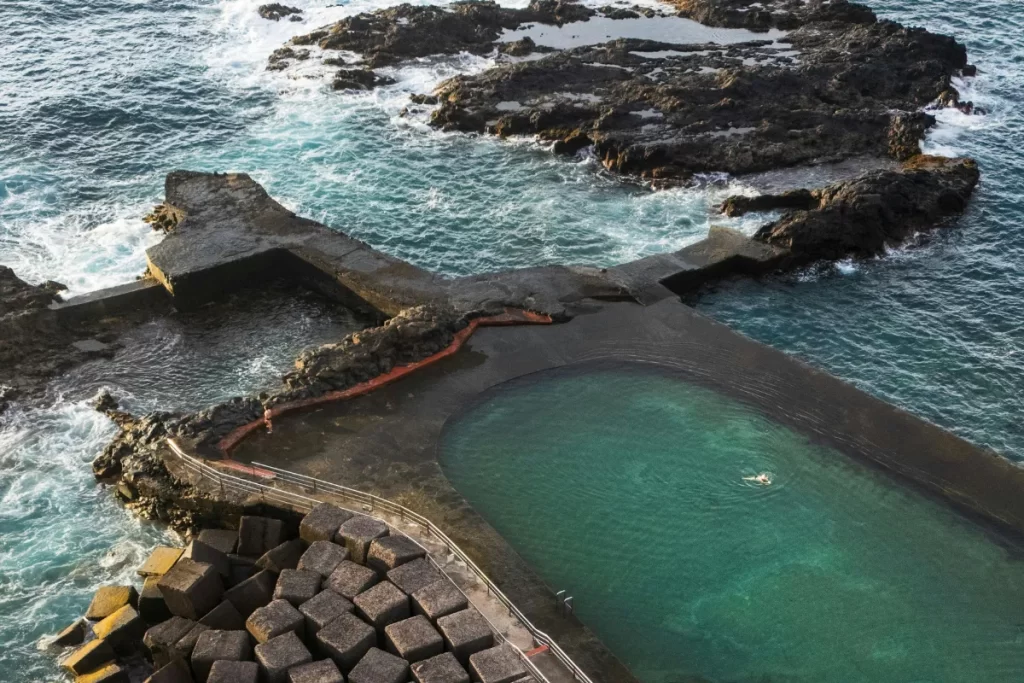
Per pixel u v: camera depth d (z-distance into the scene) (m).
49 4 92.88
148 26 89.19
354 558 33.00
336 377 43.41
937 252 58.34
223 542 35.25
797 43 84.06
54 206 62.38
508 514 37.00
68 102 74.38
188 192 60.72
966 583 34.53
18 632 34.19
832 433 41.66
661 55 81.44
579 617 32.69
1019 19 92.50
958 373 48.62
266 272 54.66
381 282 51.38
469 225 60.31
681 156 66.25
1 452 42.69
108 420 44.81
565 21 88.38
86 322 51.47
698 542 36.06
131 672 32.41
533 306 49.16
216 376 48.00
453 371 45.06
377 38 83.31
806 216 57.91
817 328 51.56
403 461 39.19
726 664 31.27
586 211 61.81
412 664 28.39
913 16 93.31
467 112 71.75
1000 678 30.97
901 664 31.39
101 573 36.53
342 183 64.88
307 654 28.80
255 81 78.62
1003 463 40.03
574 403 43.25
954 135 71.19
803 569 35.00
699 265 54.06
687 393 43.97
